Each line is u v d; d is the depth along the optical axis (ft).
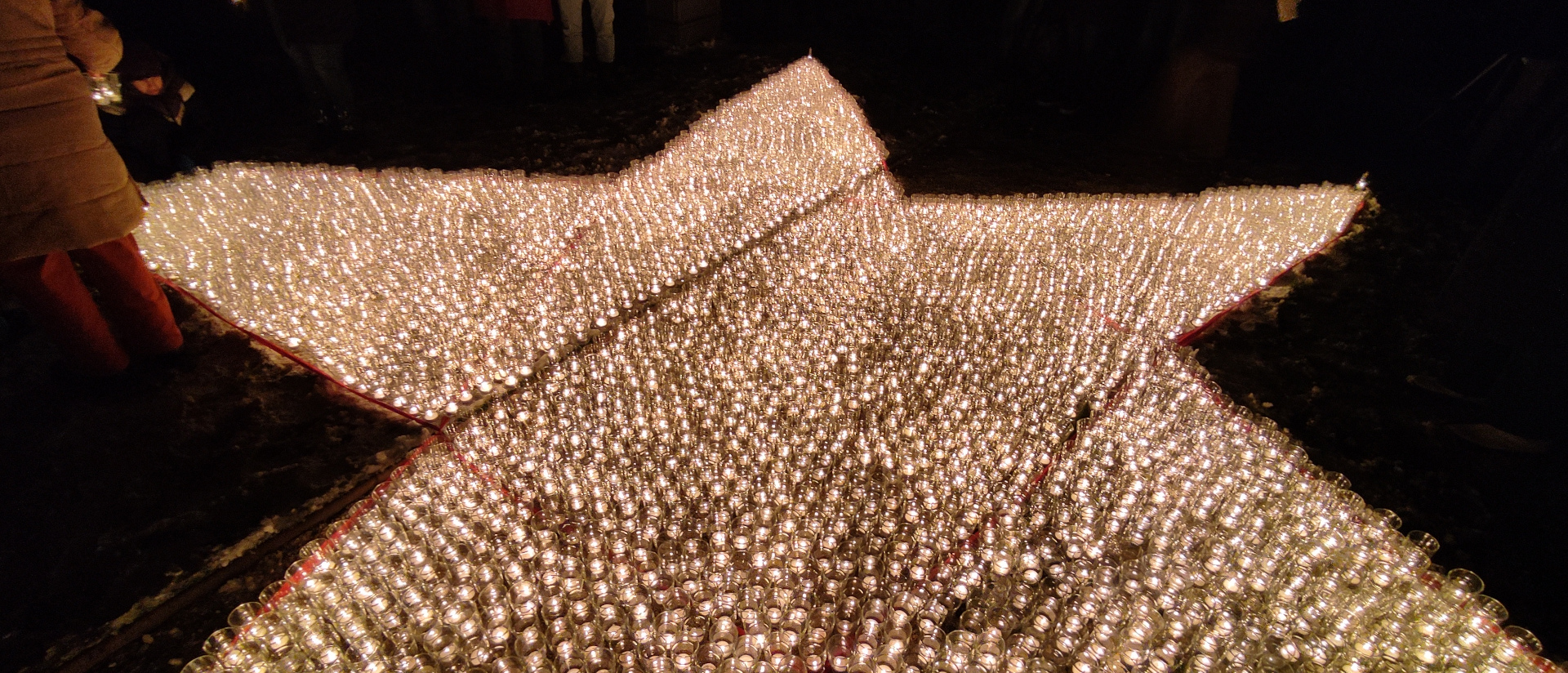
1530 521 12.23
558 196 21.68
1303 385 15.61
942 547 10.73
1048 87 33.63
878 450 12.52
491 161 24.93
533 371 14.78
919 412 13.67
